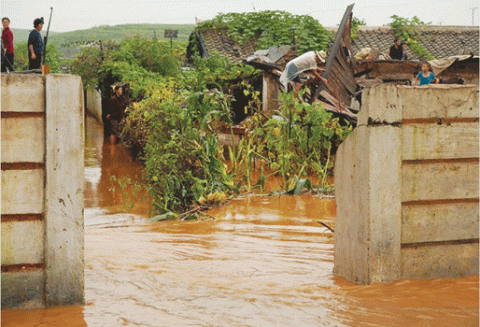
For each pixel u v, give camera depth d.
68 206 4.15
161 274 4.99
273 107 18.66
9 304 4.13
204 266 5.37
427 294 4.35
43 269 4.16
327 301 4.23
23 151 4.07
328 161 11.54
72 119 4.11
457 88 4.64
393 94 4.49
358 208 4.68
